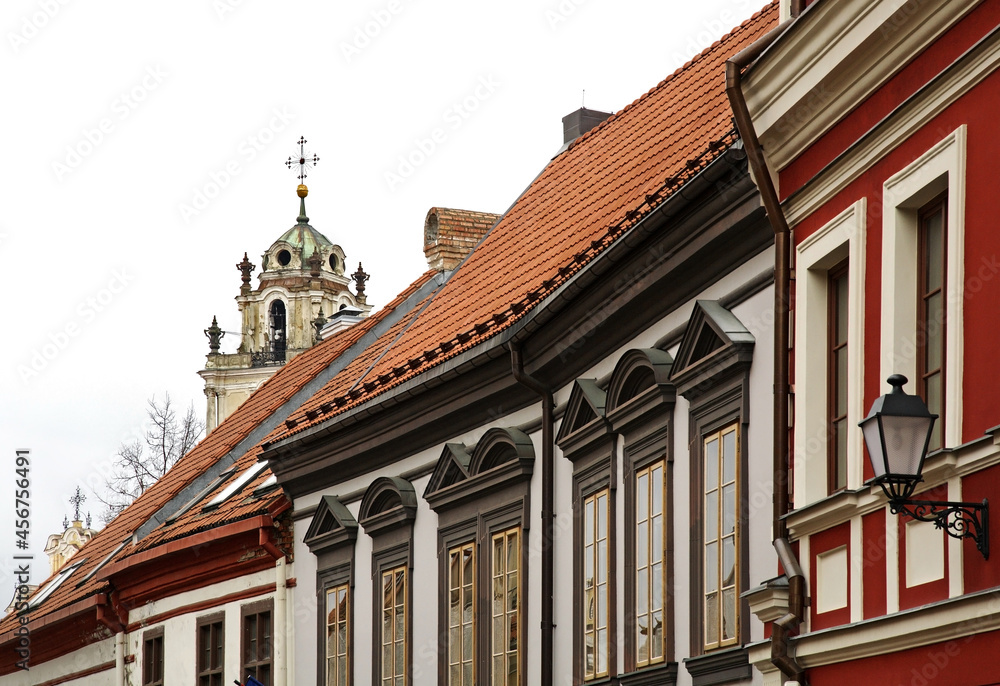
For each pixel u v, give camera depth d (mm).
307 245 129625
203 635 32094
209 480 36594
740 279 17859
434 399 25266
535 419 23141
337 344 38125
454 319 27656
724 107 22812
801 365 15812
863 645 14078
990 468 12328
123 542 37625
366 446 27359
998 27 12438
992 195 12555
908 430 12359
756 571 17000
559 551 22172
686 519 18688
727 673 17469
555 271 24219
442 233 35688
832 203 15453
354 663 27500
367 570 27438
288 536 30000
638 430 19953
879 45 14258
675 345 19344
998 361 12352
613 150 27141
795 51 15422
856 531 14523
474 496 24297
